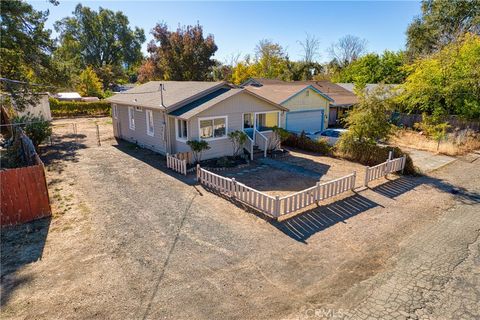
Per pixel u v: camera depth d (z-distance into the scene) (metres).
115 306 5.65
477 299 5.93
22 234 8.24
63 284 6.24
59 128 27.27
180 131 16.05
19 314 5.43
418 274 6.71
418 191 11.92
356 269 6.87
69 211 9.71
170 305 5.69
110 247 7.65
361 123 15.21
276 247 7.75
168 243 7.87
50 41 21.45
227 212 9.75
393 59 44.34
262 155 17.38
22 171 8.66
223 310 5.58
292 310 5.60
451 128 21.81
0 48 18.69
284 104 22.05
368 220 9.34
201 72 42.78
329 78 56.53
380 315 5.50
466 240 8.20
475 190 12.14
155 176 13.38
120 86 62.28
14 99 20.03
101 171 14.11
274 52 56.72
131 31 76.06
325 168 15.10
